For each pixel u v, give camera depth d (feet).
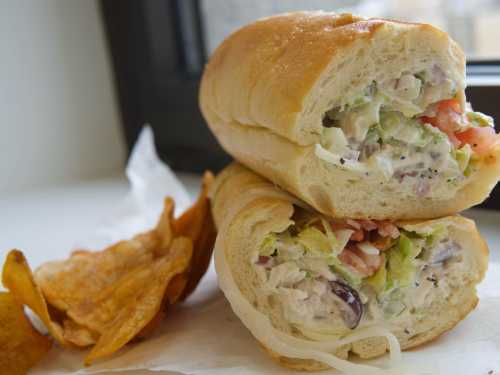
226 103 0.96
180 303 1.00
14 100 1.77
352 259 0.82
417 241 0.83
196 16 1.78
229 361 0.81
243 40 0.97
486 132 0.82
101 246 1.22
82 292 0.94
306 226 0.82
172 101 1.76
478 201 0.83
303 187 0.77
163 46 1.76
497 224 1.19
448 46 0.77
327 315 0.83
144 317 0.84
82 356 0.88
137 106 1.89
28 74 1.77
